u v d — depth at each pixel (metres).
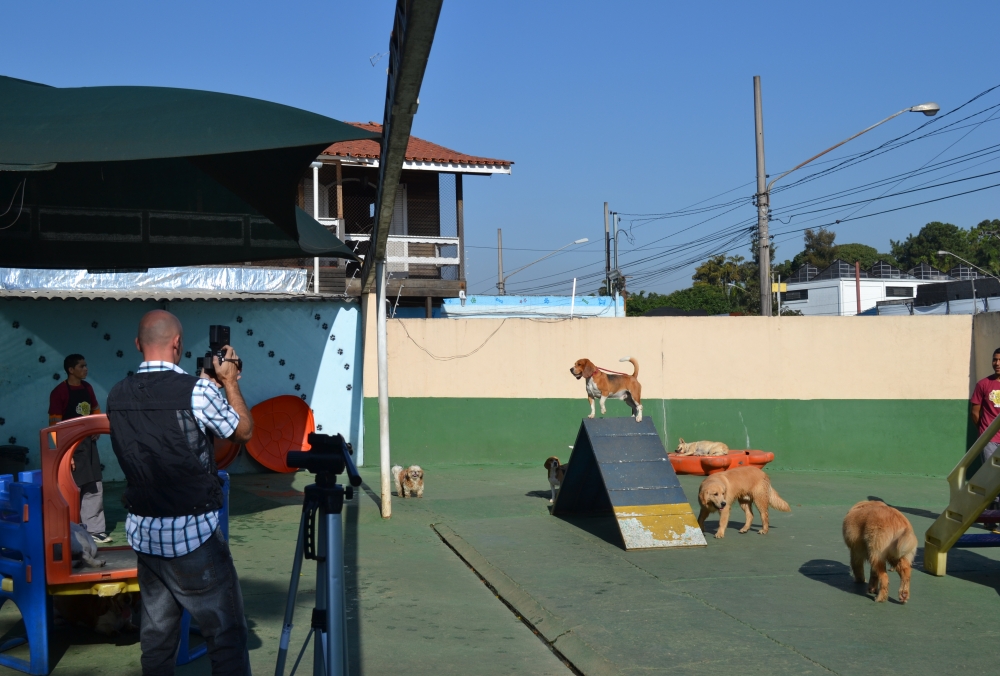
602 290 41.34
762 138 18.16
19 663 4.36
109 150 4.43
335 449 3.20
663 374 12.76
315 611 3.19
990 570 6.59
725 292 72.31
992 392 8.31
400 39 4.03
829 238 95.25
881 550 5.60
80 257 7.78
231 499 9.49
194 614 3.35
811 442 12.66
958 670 4.36
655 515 7.50
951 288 32.94
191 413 3.34
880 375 12.66
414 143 17.73
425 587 6.13
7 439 10.68
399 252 16.53
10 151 4.38
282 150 5.65
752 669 4.37
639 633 4.95
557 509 8.84
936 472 12.50
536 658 4.68
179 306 11.63
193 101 5.21
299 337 12.23
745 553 7.11
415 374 12.55
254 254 7.91
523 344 12.77
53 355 10.92
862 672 4.32
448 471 12.02
